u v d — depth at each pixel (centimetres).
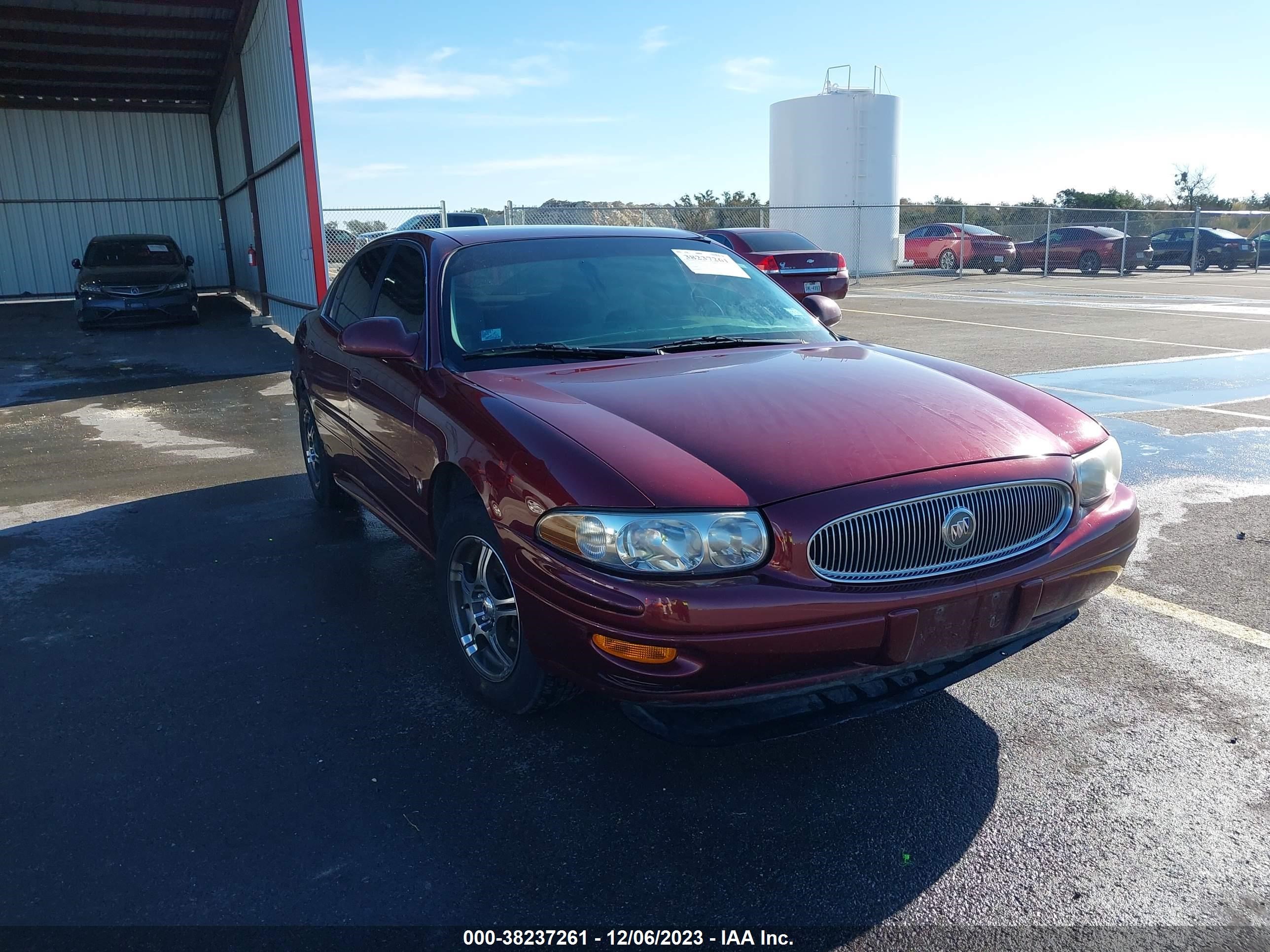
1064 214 3098
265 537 495
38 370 1152
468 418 296
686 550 232
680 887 227
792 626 233
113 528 514
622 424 266
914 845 242
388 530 504
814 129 2781
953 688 325
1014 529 263
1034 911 218
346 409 431
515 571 265
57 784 271
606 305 362
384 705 315
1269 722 300
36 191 2100
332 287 512
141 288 1540
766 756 284
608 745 291
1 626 383
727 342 351
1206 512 505
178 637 371
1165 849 239
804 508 237
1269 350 1073
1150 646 354
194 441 748
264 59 1376
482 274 364
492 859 238
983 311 1570
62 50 1698
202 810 258
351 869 234
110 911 219
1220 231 2739
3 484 618
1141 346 1104
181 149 2209
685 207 2231
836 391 291
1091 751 284
